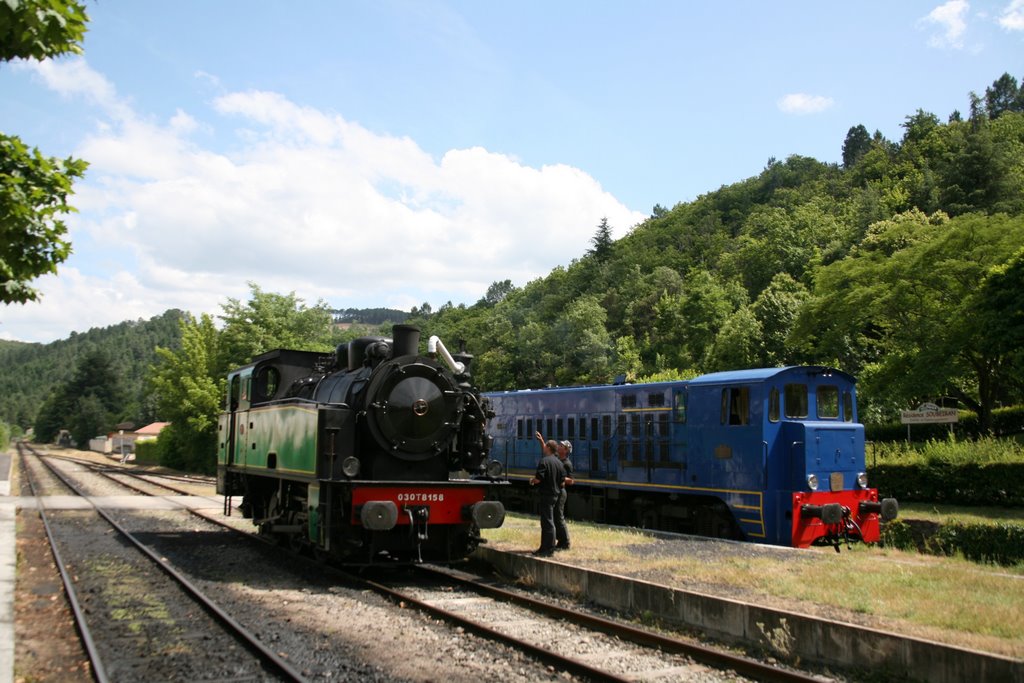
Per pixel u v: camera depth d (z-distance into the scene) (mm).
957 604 8312
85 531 17438
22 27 6141
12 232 8930
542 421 21797
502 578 11906
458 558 12539
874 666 7055
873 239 42875
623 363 55531
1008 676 6113
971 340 24672
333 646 7863
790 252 76250
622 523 19062
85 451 100188
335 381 13914
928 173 68562
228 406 18141
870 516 15156
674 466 16859
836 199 102750
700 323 60719
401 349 12867
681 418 16828
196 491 29234
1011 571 11164
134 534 16734
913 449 24062
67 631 8617
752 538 14828
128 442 70688
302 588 11117
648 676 7008
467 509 12180
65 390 125438
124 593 10570
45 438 132750
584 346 56094
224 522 18641
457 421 12867
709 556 11711
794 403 15266
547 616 9328
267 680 6840
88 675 7035
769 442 14758
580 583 10445
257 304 41531
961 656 6441
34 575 11984
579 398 20297
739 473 15180
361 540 11648
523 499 22469
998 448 20984
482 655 7617
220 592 10594
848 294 27281
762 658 7711
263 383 15891
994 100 134500
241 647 7887
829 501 14719
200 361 42750
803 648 7648
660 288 82812
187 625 8820
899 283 25562
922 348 25328
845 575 9969
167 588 10945
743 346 42594
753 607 8133
